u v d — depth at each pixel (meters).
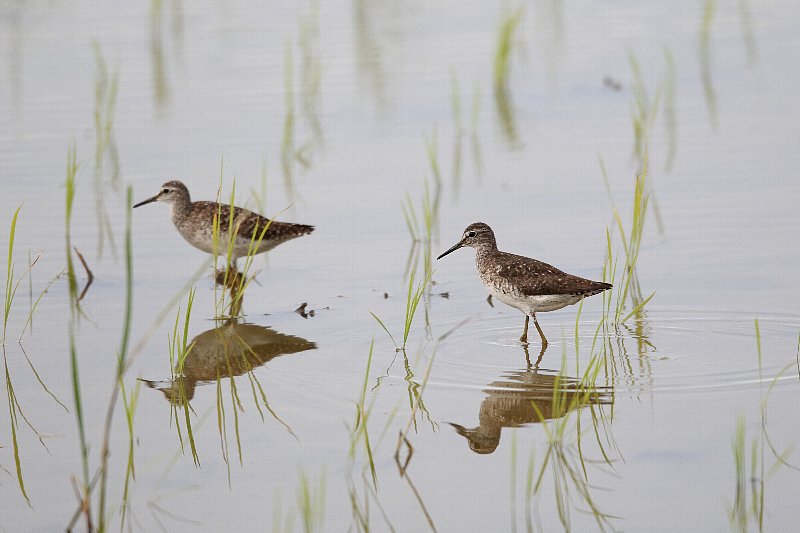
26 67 27.11
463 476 10.80
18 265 17.11
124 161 21.42
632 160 21.03
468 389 12.80
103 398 12.72
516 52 28.86
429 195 19.83
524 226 18.17
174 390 12.95
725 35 29.31
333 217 19.00
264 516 10.16
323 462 11.10
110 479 10.85
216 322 15.23
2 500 10.47
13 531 9.94
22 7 32.56
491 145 22.39
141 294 16.23
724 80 25.62
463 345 14.24
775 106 23.55
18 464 11.15
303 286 16.56
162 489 10.64
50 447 11.52
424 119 24.12
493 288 14.95
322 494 9.87
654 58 27.61
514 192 19.80
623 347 13.95
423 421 11.98
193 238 17.67
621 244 17.28
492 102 25.14
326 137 23.02
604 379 12.94
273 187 20.17
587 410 12.09
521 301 14.62
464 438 11.57
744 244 17.03
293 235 17.25
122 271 17.12
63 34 29.91
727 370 12.99
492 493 10.47
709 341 13.93
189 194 18.70
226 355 14.03
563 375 13.13
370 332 14.73
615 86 25.83
